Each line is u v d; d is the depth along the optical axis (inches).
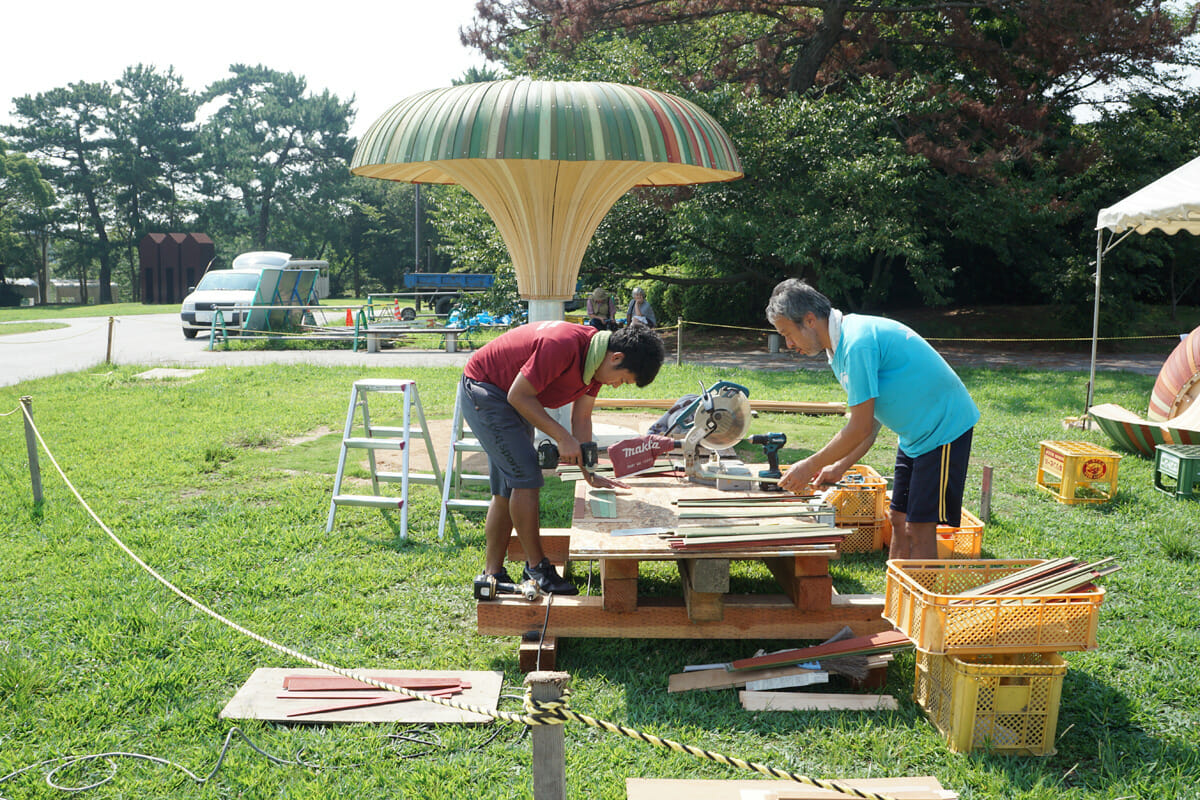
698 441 191.9
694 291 992.2
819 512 167.8
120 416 423.8
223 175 2773.1
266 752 135.6
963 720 135.4
